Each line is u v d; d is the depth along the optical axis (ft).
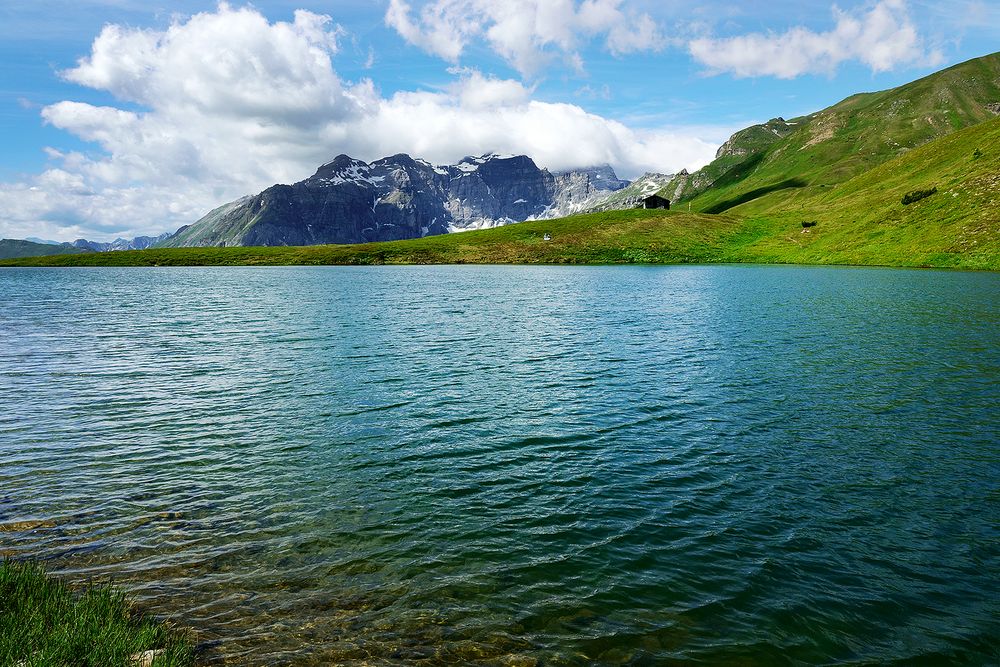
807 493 50.98
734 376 95.96
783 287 251.80
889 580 37.58
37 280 401.29
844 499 49.70
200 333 144.05
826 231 464.24
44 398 83.15
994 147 412.98
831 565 39.32
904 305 180.24
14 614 30.27
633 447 63.05
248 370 101.55
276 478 54.08
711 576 37.78
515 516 46.39
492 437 66.33
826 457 59.67
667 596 35.53
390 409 77.71
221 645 30.12
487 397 83.82
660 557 40.14
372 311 189.88
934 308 171.73
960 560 39.99
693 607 34.45
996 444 62.90
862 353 112.57
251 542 41.73
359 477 54.49
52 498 49.06
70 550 40.14
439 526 44.55
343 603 34.32
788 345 122.42
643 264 479.82
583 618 33.24
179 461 58.44
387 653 29.96
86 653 27.45
